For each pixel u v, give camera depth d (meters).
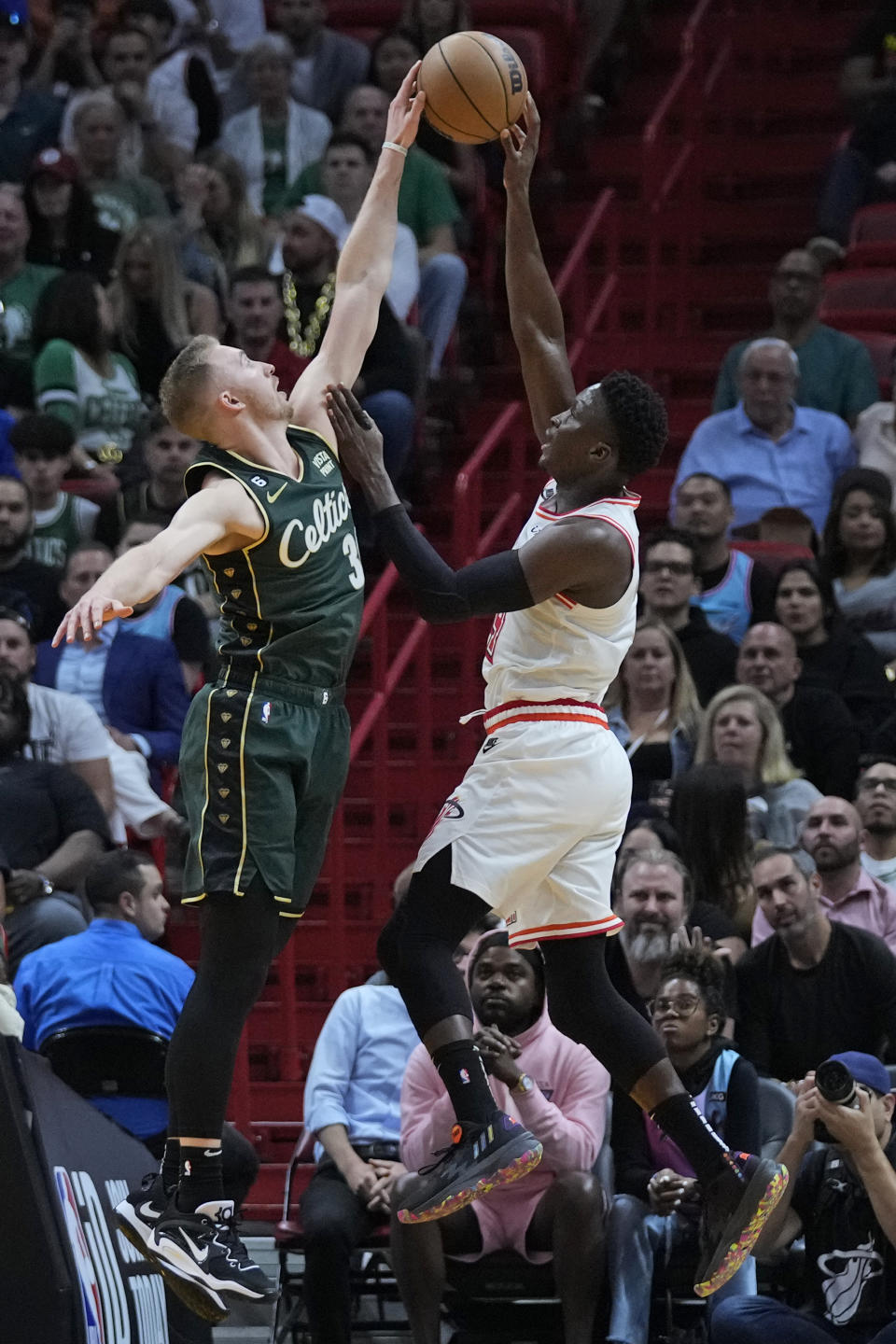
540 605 13.48
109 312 32.97
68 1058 20.98
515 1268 20.12
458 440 37.34
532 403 14.98
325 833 13.38
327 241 32.84
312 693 13.16
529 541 13.25
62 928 23.02
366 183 36.25
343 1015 22.27
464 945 22.48
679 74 42.44
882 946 21.80
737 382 34.84
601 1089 20.77
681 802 23.66
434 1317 19.83
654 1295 20.08
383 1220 21.30
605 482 13.62
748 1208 13.44
